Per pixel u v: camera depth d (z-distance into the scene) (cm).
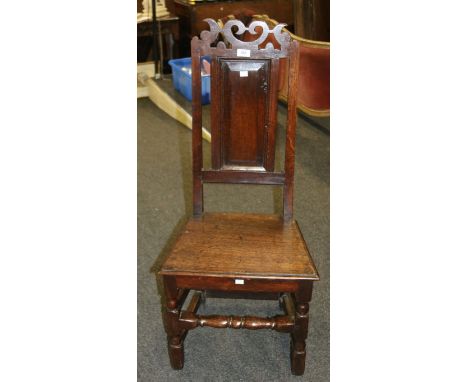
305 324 141
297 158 313
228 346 167
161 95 397
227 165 157
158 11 437
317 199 263
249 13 317
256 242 143
